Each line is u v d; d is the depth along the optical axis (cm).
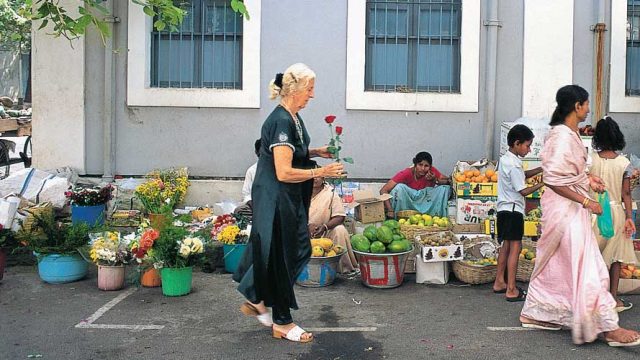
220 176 909
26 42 2392
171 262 619
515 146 626
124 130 903
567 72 895
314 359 478
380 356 483
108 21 882
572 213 504
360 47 888
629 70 922
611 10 893
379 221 764
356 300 619
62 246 661
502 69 899
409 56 912
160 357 482
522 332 532
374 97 891
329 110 898
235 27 912
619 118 902
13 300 615
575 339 497
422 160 799
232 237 697
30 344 507
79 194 806
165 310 587
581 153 499
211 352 491
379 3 905
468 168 827
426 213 804
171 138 904
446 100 893
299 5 888
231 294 634
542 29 893
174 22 753
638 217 869
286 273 496
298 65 496
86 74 902
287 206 490
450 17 909
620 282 627
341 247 680
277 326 516
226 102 895
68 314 576
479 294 641
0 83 2862
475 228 775
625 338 491
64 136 905
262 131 495
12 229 740
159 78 919
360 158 902
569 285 510
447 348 498
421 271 673
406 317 571
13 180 848
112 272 642
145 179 895
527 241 712
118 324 551
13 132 1391
